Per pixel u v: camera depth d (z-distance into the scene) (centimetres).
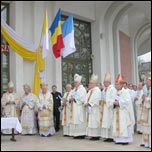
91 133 764
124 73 1487
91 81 788
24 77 1018
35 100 918
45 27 921
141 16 1518
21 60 1003
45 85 892
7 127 752
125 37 1542
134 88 1028
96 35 1277
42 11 1080
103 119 730
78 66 1227
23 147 654
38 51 995
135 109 943
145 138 634
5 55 1010
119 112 689
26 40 1042
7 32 977
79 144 688
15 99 912
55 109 968
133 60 1584
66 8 1159
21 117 908
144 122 636
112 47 1314
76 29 1243
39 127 873
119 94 702
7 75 1010
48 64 1079
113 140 732
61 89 1090
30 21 1062
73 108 802
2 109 903
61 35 901
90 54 1283
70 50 887
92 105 757
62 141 745
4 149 629
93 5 1270
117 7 1273
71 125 809
